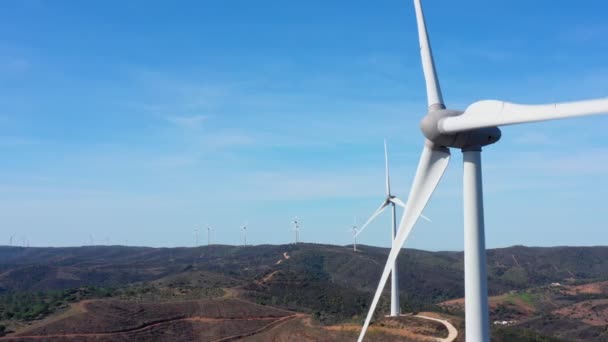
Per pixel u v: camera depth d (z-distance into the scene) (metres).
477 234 31.09
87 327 138.12
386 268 36.69
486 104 29.81
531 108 28.16
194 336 147.00
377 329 108.06
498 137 31.73
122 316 147.88
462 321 111.06
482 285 30.70
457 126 30.95
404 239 36.16
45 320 141.75
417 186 35.34
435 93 35.97
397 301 118.00
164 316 154.25
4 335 129.12
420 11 38.06
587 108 25.56
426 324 106.81
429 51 37.34
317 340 116.94
